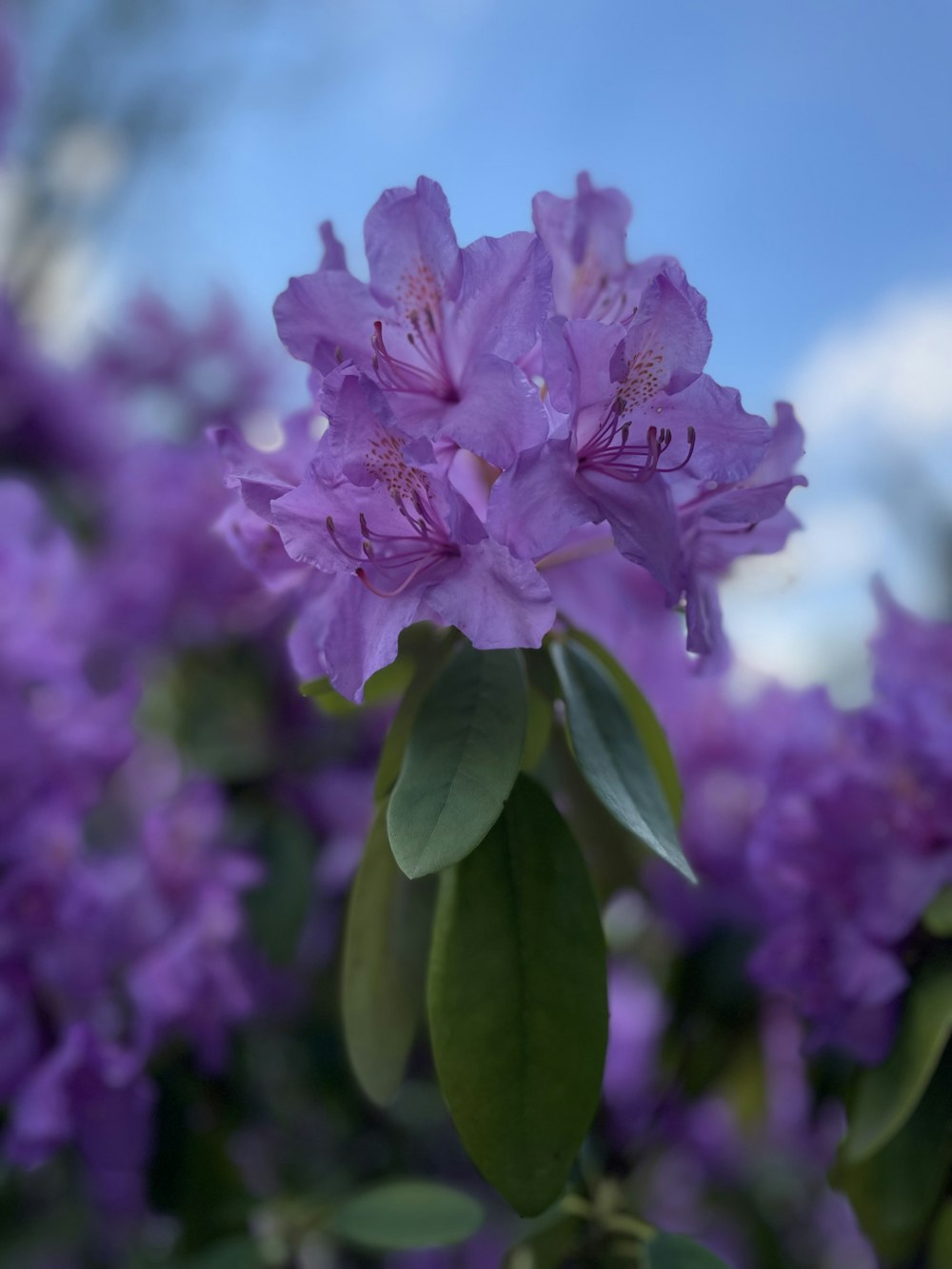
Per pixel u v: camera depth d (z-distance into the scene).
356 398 0.24
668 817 0.27
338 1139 0.55
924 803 0.35
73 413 0.73
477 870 0.27
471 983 0.26
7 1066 0.40
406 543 0.25
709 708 0.47
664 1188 0.57
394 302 0.26
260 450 0.28
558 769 0.35
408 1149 0.54
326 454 0.25
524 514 0.24
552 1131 0.25
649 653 0.47
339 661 0.25
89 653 0.55
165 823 0.44
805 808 0.36
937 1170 0.34
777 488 0.27
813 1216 0.57
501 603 0.24
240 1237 0.44
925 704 0.35
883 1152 0.34
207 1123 0.47
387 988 0.29
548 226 0.28
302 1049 0.54
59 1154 0.46
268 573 0.29
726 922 0.46
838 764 0.36
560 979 0.26
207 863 0.44
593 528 0.30
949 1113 0.34
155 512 0.56
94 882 0.41
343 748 0.56
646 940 0.53
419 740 0.26
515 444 0.24
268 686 0.56
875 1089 0.33
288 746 0.56
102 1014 0.42
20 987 0.41
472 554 0.25
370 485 0.25
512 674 0.27
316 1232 0.43
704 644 0.27
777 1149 0.56
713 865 0.46
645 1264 0.30
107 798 0.57
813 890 0.35
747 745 0.46
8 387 0.71
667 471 0.26
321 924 0.54
